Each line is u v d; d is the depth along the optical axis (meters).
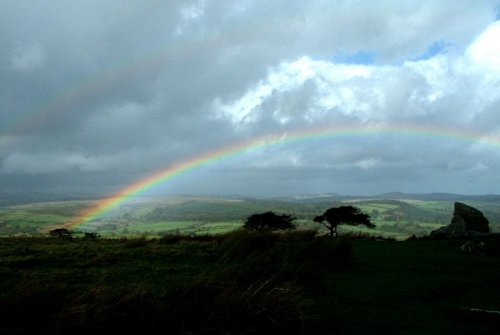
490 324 7.95
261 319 6.97
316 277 11.06
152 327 6.53
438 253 19.42
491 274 13.58
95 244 23.69
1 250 18.58
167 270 13.65
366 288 11.15
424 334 7.32
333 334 7.27
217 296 7.20
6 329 6.33
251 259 11.66
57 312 6.63
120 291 7.07
